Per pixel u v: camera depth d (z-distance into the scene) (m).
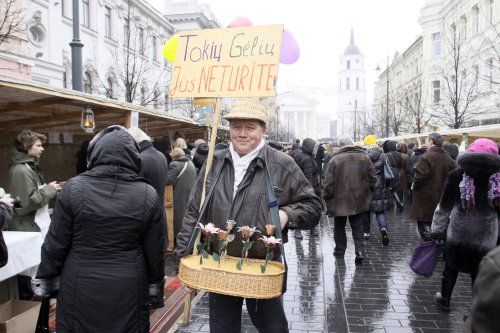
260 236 2.68
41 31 17.14
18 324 3.12
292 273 6.12
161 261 2.63
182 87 3.22
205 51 3.21
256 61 3.08
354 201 6.49
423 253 4.46
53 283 2.59
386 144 11.88
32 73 16.42
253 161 2.79
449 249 4.05
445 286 4.58
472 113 21.14
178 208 6.79
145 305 2.55
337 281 5.73
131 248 2.49
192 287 2.45
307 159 8.80
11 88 4.15
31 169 4.27
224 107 26.97
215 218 2.79
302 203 2.82
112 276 2.40
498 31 20.48
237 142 2.78
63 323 2.41
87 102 5.20
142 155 4.75
